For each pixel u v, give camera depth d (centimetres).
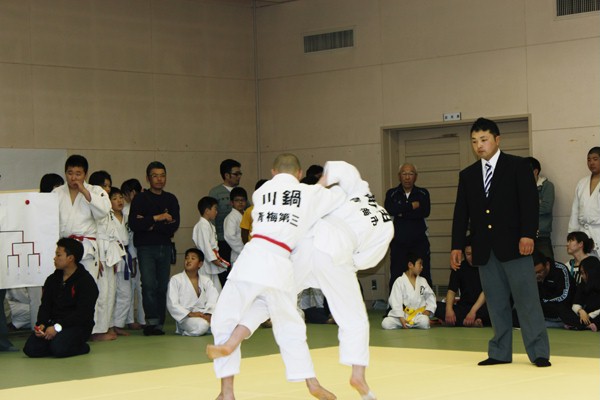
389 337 977
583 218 1114
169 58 1385
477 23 1275
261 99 1476
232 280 546
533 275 717
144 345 961
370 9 1372
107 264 1017
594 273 1011
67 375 759
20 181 1235
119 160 1326
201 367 753
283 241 546
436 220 1345
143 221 1059
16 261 945
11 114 1229
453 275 1102
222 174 1295
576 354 806
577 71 1196
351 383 552
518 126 1267
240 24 1464
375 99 1369
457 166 1326
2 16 1227
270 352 877
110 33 1324
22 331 1124
